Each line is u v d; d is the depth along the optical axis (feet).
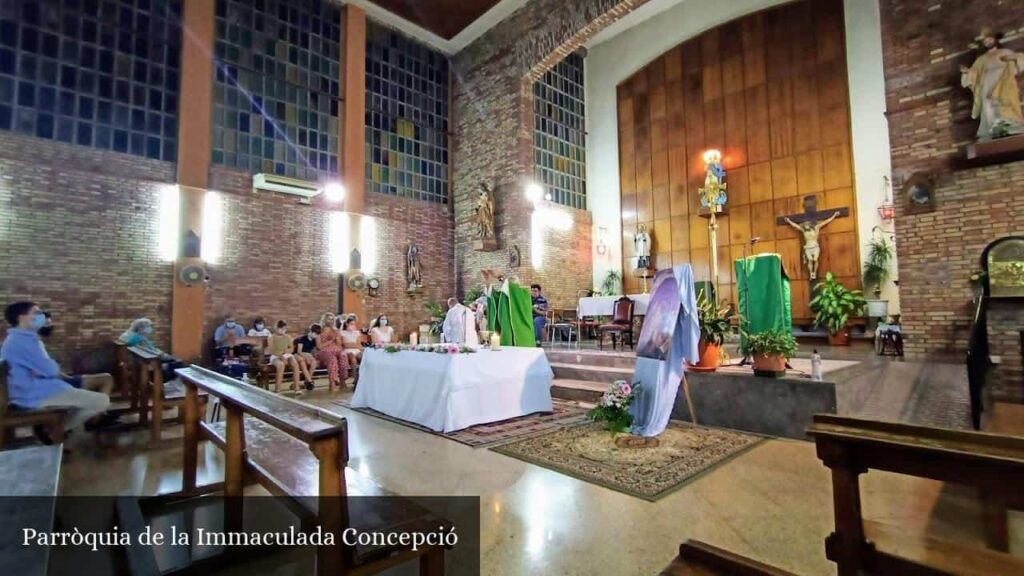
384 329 28.04
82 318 22.80
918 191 18.25
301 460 8.18
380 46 36.09
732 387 14.92
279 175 28.63
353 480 6.86
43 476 5.98
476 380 15.44
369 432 14.93
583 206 42.27
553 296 37.91
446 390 14.74
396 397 17.04
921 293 18.04
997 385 15.64
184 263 25.49
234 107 28.60
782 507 9.02
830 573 6.69
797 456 12.12
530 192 35.12
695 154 37.04
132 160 24.72
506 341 21.02
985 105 16.76
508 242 35.09
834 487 4.31
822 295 28.94
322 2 32.99
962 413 15.65
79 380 15.37
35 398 11.94
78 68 23.81
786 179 32.76
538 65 33.73
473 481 10.56
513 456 12.23
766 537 7.83
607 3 29.04
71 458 12.20
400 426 15.69
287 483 6.88
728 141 35.40
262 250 28.60
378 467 11.53
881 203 29.09
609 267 41.14
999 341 16.08
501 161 35.96
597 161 42.52
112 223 23.89
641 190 39.81
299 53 31.65
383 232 34.45
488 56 37.29
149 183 25.09
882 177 29.17
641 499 9.45
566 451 12.56
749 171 34.35
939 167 17.92
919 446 3.68
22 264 21.53
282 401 6.64
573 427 15.02
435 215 37.91
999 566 4.13
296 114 31.19
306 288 30.27
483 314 22.18
